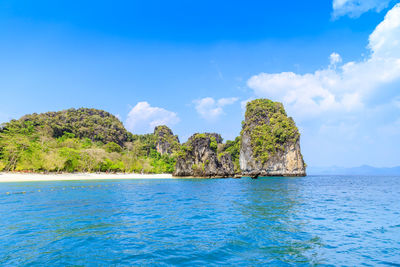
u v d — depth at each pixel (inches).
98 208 784.9
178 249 384.5
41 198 1031.0
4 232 475.8
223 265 321.1
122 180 3070.9
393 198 1124.5
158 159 6328.7
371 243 415.5
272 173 5147.6
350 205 877.2
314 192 1449.3
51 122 6441.9
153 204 893.8
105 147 5753.0
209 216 657.0
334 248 389.7
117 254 360.8
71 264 321.7
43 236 450.6
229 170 4178.2
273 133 5270.7
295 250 381.4
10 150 2972.4
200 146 4077.3
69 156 3388.3
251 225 547.8
